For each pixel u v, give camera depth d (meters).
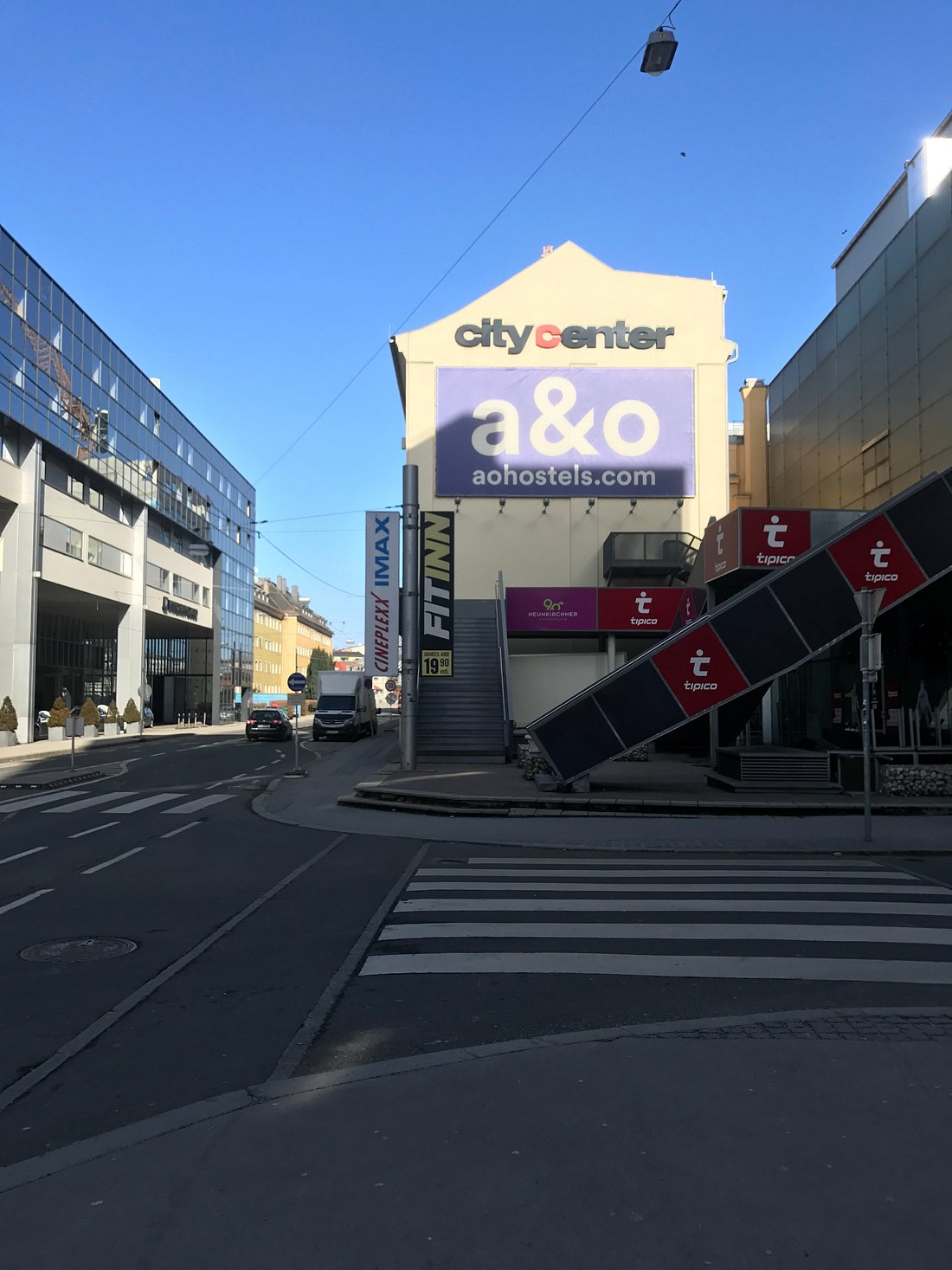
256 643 94.69
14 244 35.94
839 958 6.55
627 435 32.53
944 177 20.50
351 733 39.38
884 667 19.66
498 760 23.50
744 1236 2.95
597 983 5.98
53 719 42.94
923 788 15.78
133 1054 4.77
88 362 43.59
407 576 21.47
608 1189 3.24
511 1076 4.30
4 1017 5.41
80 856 11.50
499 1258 2.85
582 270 33.06
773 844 12.11
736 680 15.91
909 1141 3.58
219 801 17.98
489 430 32.53
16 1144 3.75
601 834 13.12
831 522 20.73
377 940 7.17
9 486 36.72
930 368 21.16
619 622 28.34
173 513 56.56
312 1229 3.02
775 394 33.56
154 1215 3.12
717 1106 3.93
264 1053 4.78
